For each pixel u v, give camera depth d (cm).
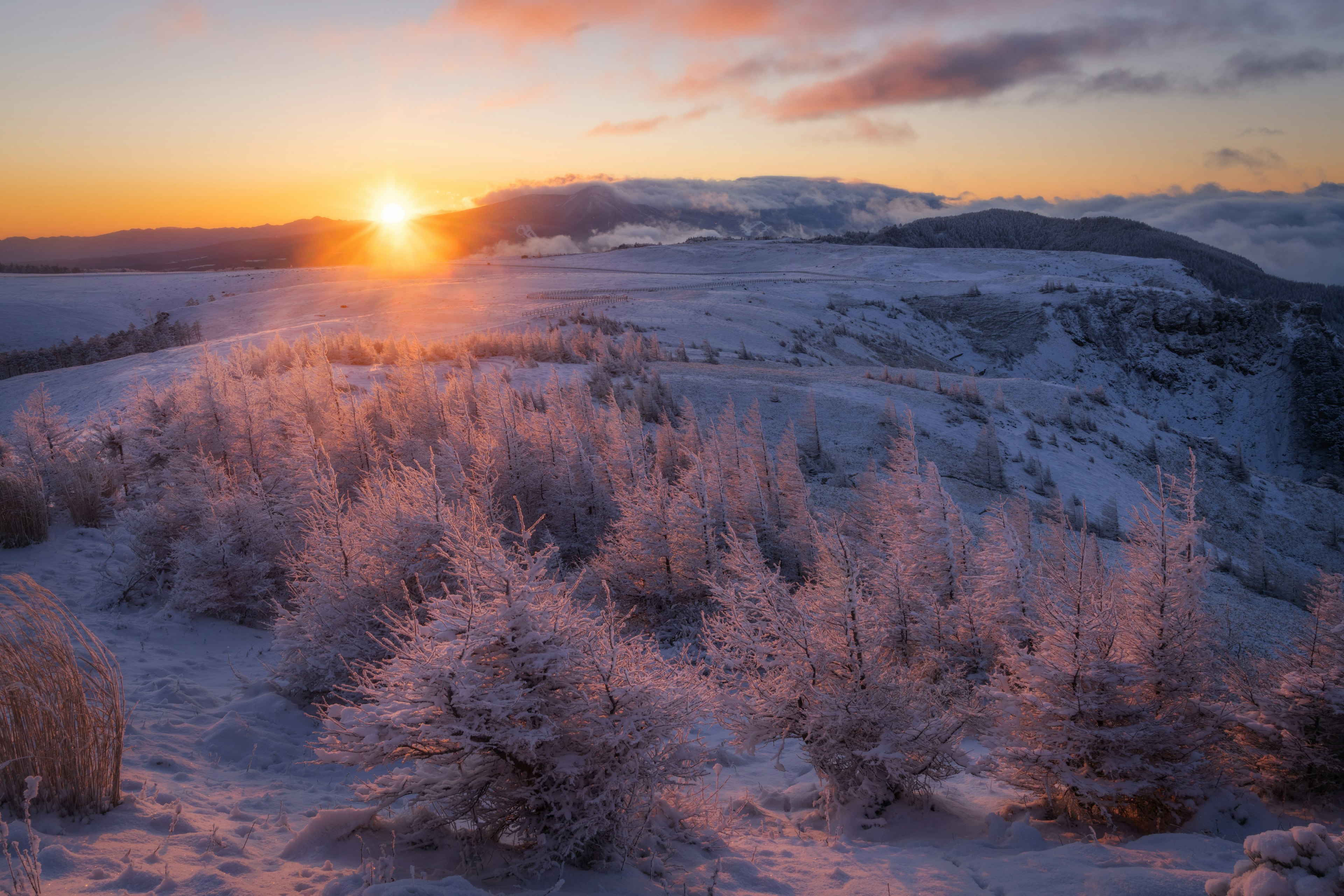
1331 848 391
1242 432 11438
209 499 1324
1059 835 643
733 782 858
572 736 530
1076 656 693
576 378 4212
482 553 541
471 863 484
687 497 1591
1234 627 1747
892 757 683
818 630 764
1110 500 3675
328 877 427
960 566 1223
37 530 1387
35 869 347
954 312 13162
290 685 881
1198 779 674
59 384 4941
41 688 459
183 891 375
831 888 503
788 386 4697
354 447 2059
